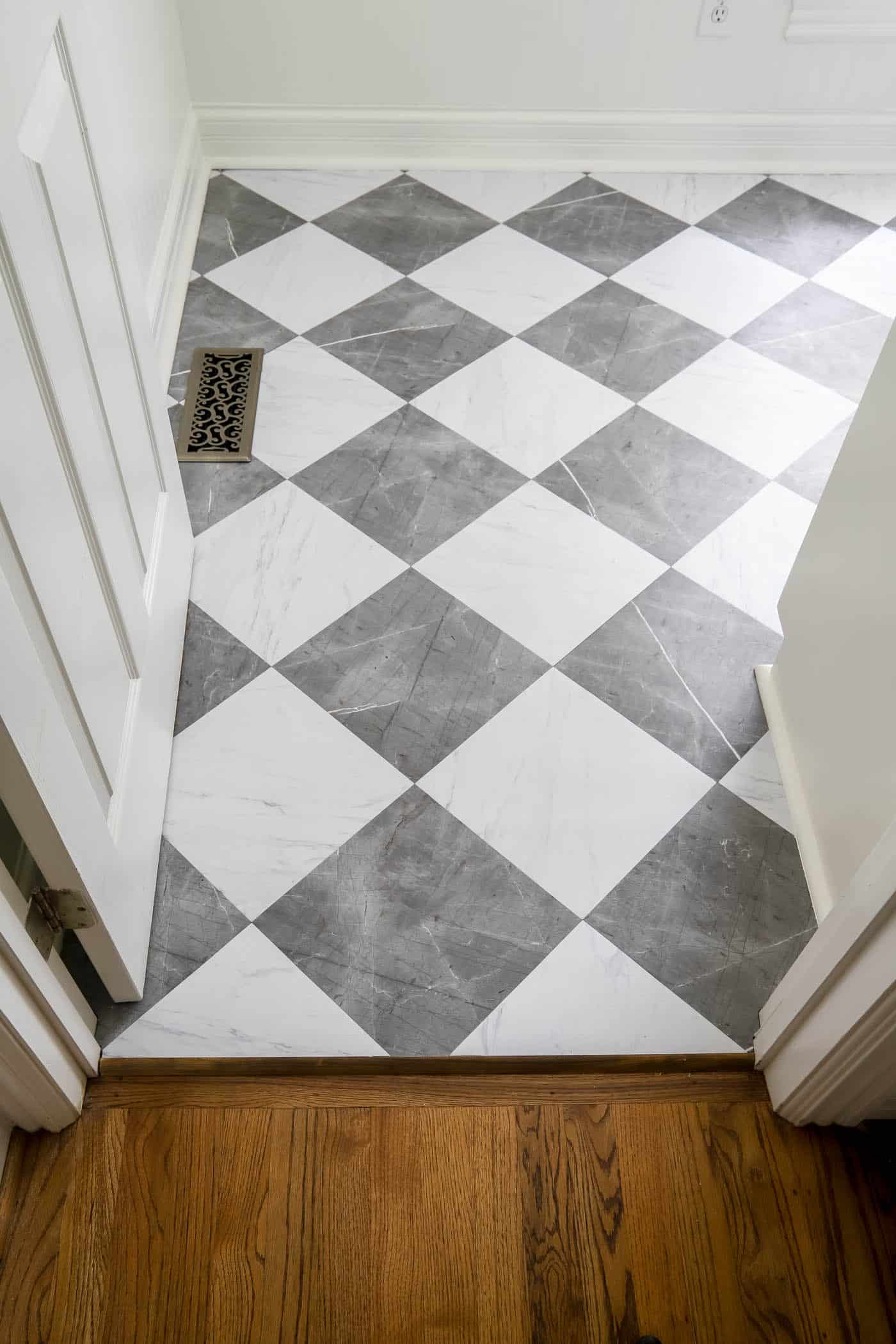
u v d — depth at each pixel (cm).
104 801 134
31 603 107
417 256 254
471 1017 146
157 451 166
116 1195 131
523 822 164
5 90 100
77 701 121
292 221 262
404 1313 124
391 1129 136
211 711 175
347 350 233
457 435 217
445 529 201
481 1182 133
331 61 260
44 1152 133
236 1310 124
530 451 215
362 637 185
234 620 187
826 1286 127
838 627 149
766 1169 135
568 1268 127
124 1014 145
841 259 256
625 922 155
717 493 209
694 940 154
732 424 221
